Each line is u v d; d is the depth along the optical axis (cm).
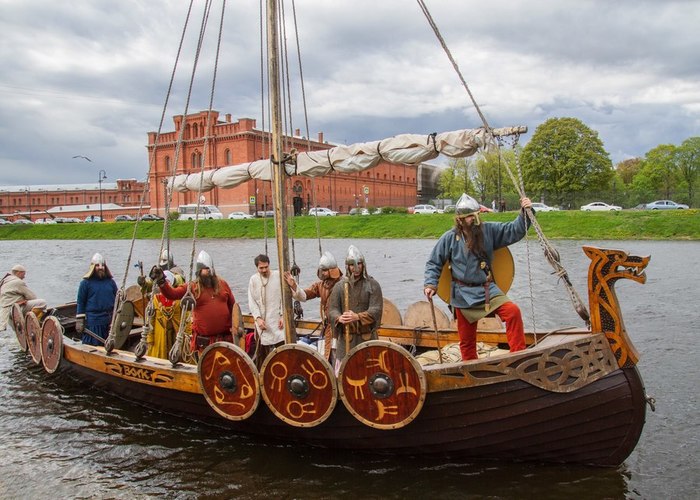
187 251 3784
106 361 781
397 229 4769
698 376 846
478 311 583
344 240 4531
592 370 520
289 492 543
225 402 638
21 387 888
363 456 606
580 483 533
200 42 808
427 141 644
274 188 674
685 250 2936
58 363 880
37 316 1023
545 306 1474
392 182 8038
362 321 608
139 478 579
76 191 9688
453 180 8231
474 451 566
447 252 601
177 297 733
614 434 528
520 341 566
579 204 5956
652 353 979
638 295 1597
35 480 578
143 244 4828
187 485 562
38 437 688
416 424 565
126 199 9388
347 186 7125
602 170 5909
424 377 536
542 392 525
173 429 703
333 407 576
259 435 659
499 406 536
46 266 3055
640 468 567
